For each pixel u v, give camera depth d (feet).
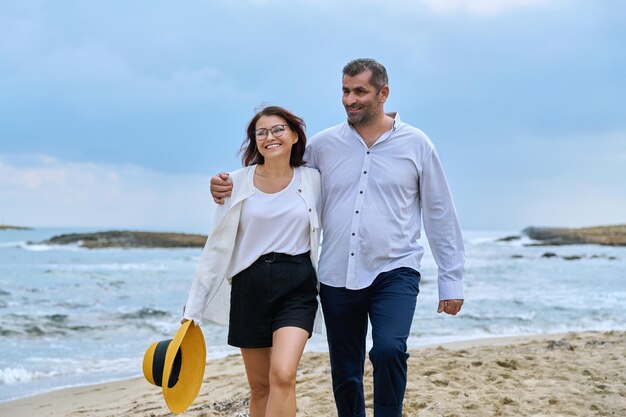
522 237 243.19
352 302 13.07
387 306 12.60
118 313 47.14
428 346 32.45
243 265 12.62
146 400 21.83
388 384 12.25
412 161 13.16
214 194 12.89
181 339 12.06
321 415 16.92
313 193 13.04
